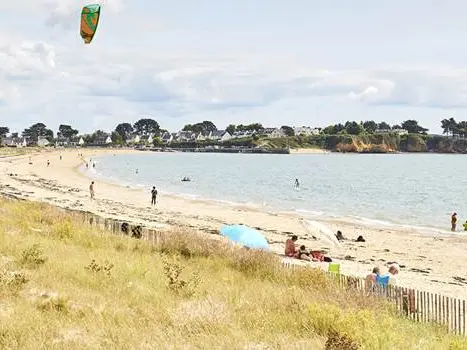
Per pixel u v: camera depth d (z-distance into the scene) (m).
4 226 21.56
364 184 108.31
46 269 14.23
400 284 25.28
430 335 13.13
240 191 87.00
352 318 11.01
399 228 47.88
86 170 132.38
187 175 127.44
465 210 66.06
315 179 121.69
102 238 22.41
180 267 16.69
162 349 8.60
